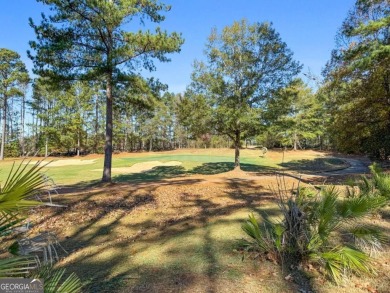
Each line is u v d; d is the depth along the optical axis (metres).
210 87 15.67
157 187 11.02
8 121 41.22
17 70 33.75
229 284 3.29
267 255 3.97
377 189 6.70
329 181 12.11
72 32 11.59
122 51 11.09
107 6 10.57
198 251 4.39
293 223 3.88
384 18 10.66
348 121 14.66
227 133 17.34
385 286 3.22
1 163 25.58
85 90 36.38
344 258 3.33
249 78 15.78
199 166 25.77
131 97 13.38
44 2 10.89
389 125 14.08
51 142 36.97
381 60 11.46
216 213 7.23
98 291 3.26
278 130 16.33
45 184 1.57
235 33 15.71
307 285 3.26
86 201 8.95
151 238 5.59
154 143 52.97
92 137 41.91
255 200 8.66
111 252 4.86
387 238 4.49
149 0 11.53
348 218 3.89
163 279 3.49
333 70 15.06
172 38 11.72
